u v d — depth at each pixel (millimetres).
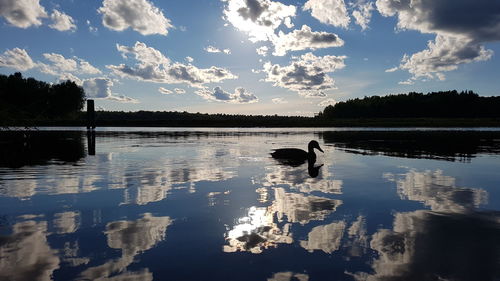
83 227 4645
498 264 3549
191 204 5906
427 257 3717
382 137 27578
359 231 4531
